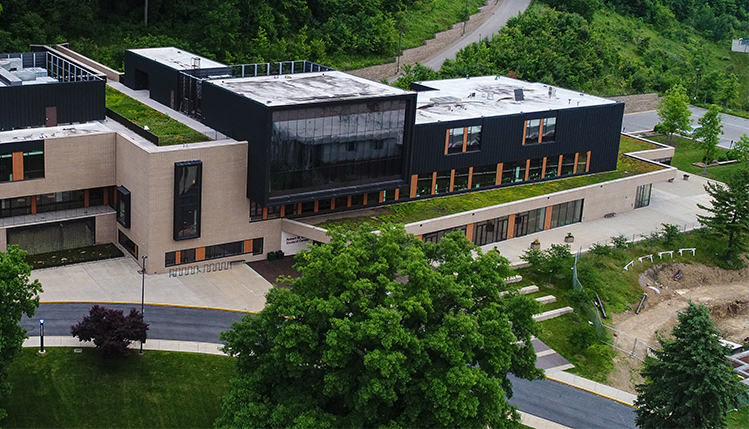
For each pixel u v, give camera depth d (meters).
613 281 103.31
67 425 67.94
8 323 64.69
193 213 93.06
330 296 61.38
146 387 73.38
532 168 118.12
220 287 92.38
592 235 114.81
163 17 165.88
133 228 94.75
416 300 60.84
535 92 129.12
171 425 69.44
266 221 98.62
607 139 124.00
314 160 95.69
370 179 100.81
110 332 74.31
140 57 116.56
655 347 92.56
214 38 158.62
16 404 69.38
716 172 148.50
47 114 99.12
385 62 182.50
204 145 92.44
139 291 89.50
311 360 63.00
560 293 98.12
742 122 191.50
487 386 60.03
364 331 58.44
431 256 69.00
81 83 100.50
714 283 111.81
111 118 104.88
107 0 162.12
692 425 67.88
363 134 97.94
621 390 82.44
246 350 65.19
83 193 97.69
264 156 91.88
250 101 92.38
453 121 107.81
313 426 58.34
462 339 60.66
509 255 105.62
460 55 185.00
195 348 80.00
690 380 67.94
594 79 195.50
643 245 113.31
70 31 153.50
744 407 81.62
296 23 180.88
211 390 74.12
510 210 108.50
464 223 104.50
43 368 73.88
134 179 92.81
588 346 86.44
